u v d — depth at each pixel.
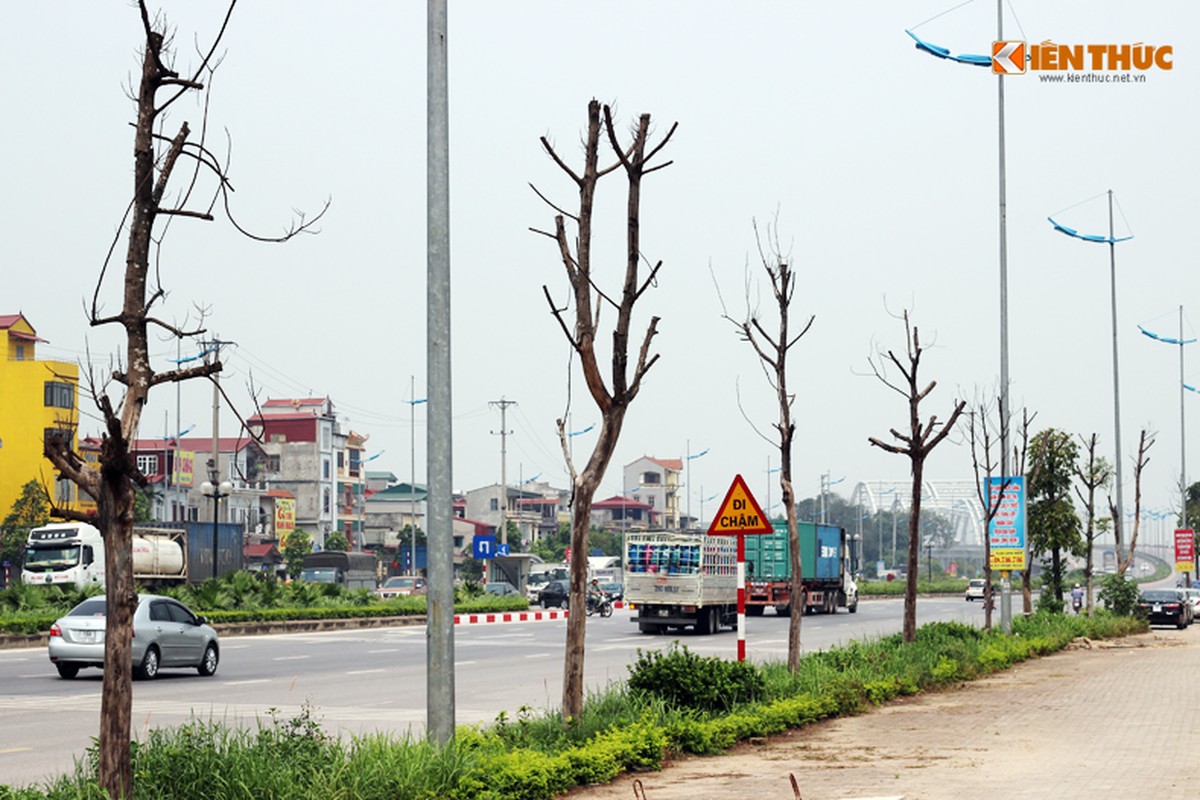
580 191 19.59
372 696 31.53
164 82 12.82
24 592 61.44
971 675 34.53
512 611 83.88
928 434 35.28
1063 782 16.95
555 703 29.20
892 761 19.30
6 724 25.44
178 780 13.54
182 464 147.62
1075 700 28.75
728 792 16.56
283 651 50.50
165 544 76.50
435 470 16.14
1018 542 47.62
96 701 30.11
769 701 23.86
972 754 19.97
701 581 57.75
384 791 14.16
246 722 24.98
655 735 18.92
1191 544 91.56
